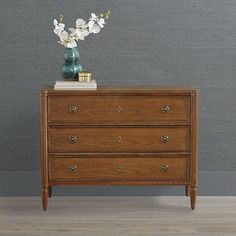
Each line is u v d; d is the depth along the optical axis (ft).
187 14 18.65
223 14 18.65
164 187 18.98
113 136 17.16
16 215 17.26
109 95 17.03
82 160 17.22
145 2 18.62
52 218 17.01
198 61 18.79
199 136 18.94
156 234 15.78
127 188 18.98
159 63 18.80
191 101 17.08
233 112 18.94
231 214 17.31
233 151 18.95
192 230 16.06
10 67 18.76
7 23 18.62
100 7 18.63
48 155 17.19
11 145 18.94
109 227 16.30
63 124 17.11
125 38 18.72
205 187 19.02
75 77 17.51
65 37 17.46
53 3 18.60
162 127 17.15
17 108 18.90
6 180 18.95
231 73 18.83
